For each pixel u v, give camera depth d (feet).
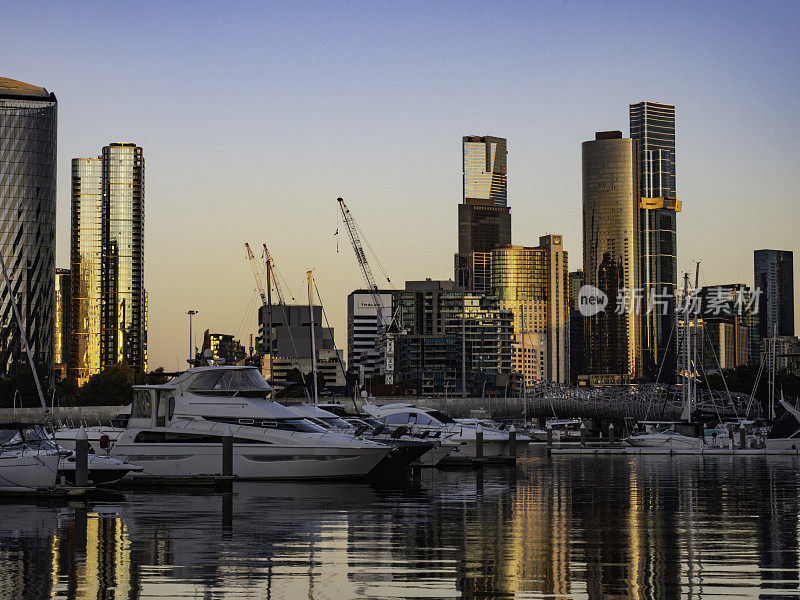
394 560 106.22
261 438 213.66
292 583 94.22
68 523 137.28
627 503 168.66
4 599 87.76
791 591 90.53
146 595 89.40
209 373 217.15
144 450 211.82
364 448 214.07
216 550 112.78
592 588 91.86
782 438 396.16
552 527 133.28
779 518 144.15
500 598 87.97
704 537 123.13
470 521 140.36
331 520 140.97
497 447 315.78
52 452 181.37
